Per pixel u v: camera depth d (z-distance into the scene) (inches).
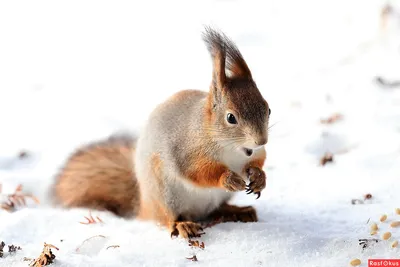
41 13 881.5
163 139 361.4
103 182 407.2
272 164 469.1
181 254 316.5
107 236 340.2
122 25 821.2
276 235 335.0
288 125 530.9
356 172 434.6
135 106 596.1
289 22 762.2
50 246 315.0
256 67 659.4
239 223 359.3
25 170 479.8
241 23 772.0
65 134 541.6
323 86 591.2
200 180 350.9
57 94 639.1
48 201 418.6
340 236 331.3
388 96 546.9
